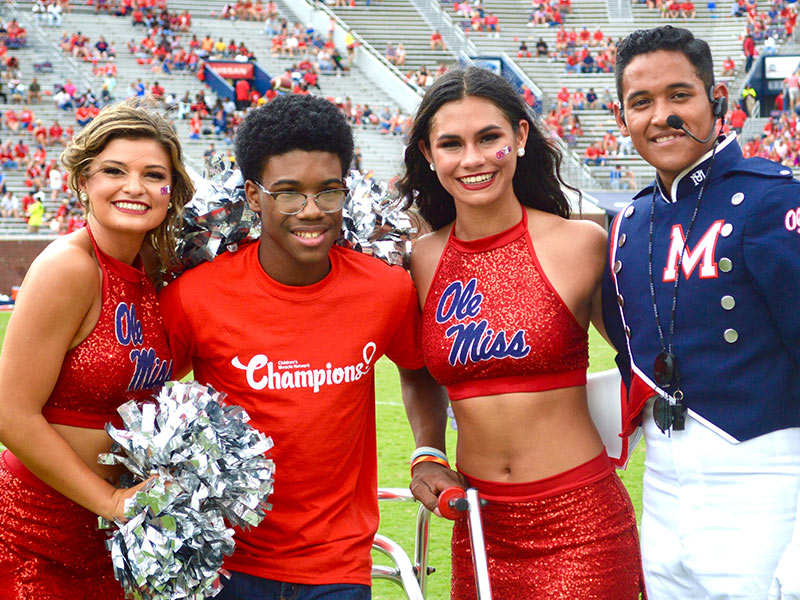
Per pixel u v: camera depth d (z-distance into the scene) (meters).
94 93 27.31
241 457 2.34
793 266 2.24
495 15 36.53
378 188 2.90
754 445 2.33
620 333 2.66
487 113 2.61
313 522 2.54
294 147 2.43
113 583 2.51
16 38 28.16
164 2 32.25
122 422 2.46
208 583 2.34
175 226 2.58
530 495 2.63
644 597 2.68
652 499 2.52
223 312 2.56
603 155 28.31
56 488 2.33
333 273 2.62
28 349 2.29
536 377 2.63
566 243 2.70
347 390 2.58
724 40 34.09
